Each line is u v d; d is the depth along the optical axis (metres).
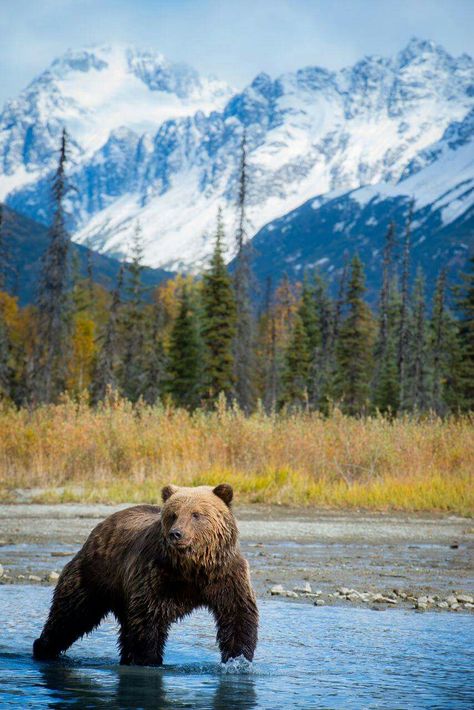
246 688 11.52
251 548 25.22
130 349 115.81
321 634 14.88
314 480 39.56
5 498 35.44
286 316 182.00
